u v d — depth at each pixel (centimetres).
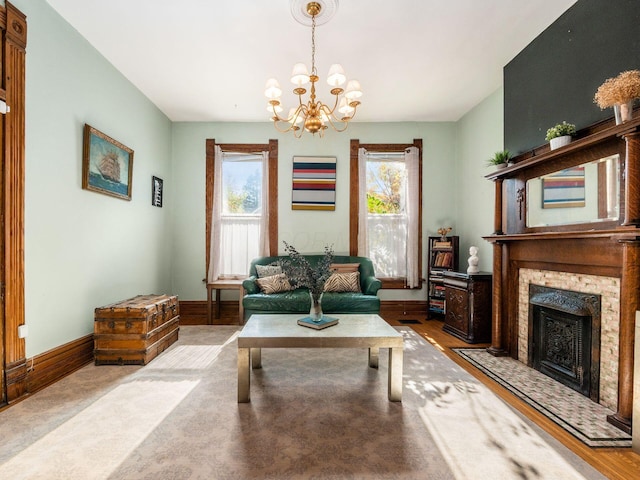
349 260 465
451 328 390
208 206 490
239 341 217
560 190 250
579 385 231
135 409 207
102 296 319
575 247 235
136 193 386
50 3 246
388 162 498
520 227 298
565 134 235
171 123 488
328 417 198
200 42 294
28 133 232
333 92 238
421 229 495
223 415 200
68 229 272
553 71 265
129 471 149
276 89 245
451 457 161
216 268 483
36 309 239
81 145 287
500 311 317
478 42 293
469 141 455
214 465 154
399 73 348
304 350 332
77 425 188
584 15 235
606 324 211
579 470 152
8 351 217
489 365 287
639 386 166
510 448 168
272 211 491
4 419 194
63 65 264
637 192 178
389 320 457
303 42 293
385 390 237
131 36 286
